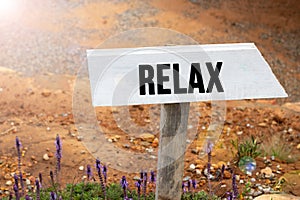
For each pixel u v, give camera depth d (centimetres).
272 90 300
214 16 1100
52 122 578
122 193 412
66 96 653
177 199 340
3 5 1101
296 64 948
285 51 994
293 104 707
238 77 301
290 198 417
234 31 1048
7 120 578
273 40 1030
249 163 491
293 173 483
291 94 832
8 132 546
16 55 905
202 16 1097
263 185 462
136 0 1154
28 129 554
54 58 898
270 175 478
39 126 564
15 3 1115
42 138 531
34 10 1091
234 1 1170
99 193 410
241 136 571
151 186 437
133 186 444
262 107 664
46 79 720
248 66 306
